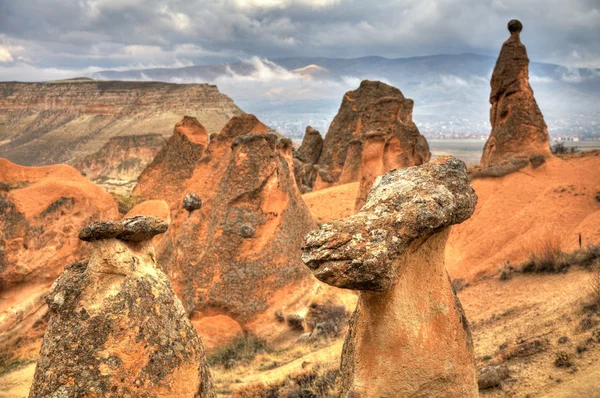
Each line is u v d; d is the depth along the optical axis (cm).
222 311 1995
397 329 736
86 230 803
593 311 1339
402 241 689
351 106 6175
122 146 16288
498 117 4097
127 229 820
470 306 1911
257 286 2038
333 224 696
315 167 6006
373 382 738
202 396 833
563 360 1120
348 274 657
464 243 3147
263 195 2131
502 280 2131
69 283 803
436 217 707
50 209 2569
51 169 2828
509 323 1512
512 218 3131
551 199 3177
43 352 773
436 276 780
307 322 2078
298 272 2159
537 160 3544
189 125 4559
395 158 3903
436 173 769
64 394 732
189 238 2123
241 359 1780
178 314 849
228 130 3559
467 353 789
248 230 2067
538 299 1680
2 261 2344
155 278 844
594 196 3084
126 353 764
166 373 790
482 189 3497
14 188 2584
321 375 1373
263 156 2164
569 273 1897
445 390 757
